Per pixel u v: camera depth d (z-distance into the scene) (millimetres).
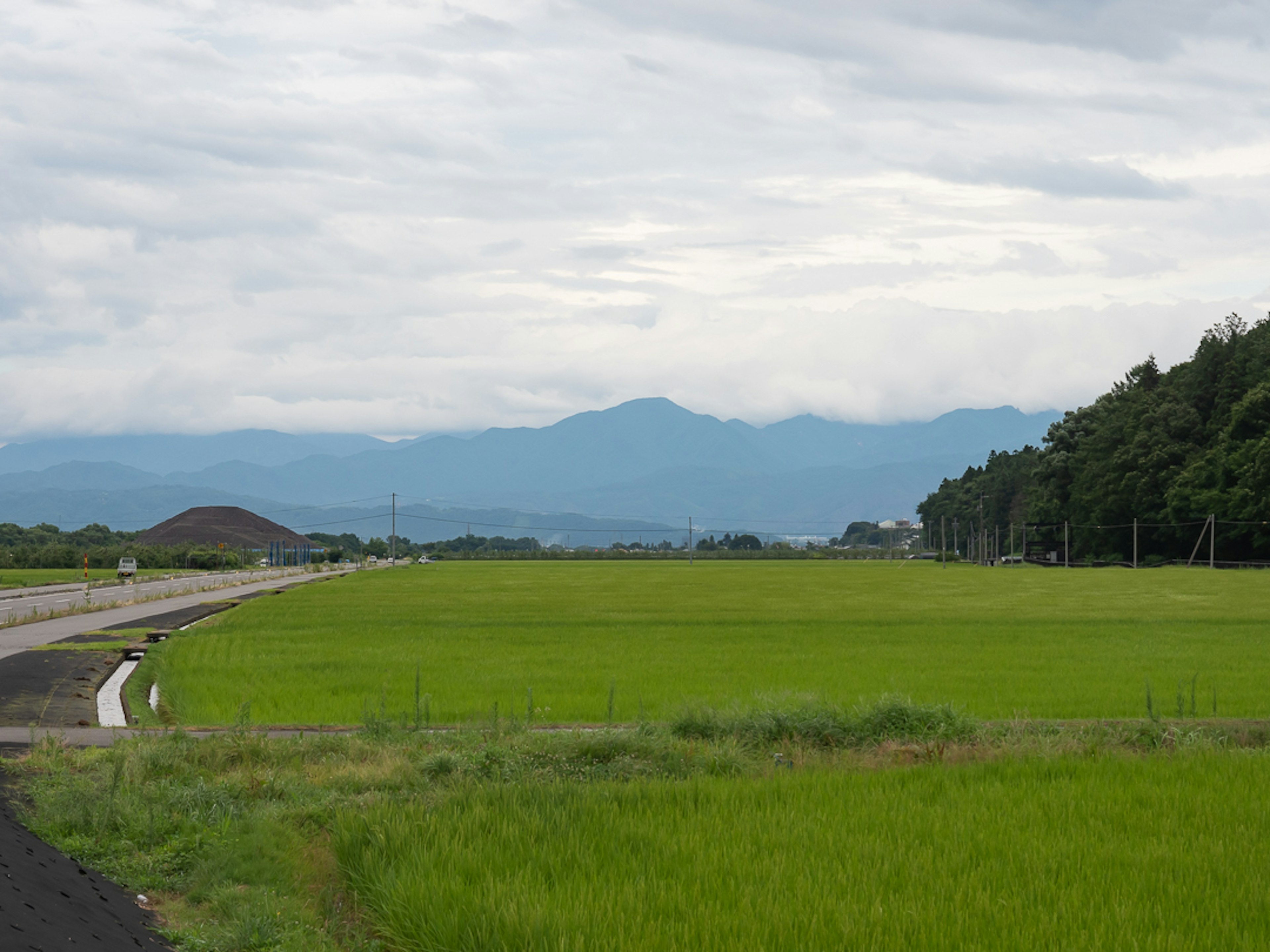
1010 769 13867
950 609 56812
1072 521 159750
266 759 15828
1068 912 8336
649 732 17141
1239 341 135250
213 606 57625
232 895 9734
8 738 17703
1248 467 111000
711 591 80000
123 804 12078
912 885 9008
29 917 7684
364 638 38500
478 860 9602
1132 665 29625
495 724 18078
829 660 31047
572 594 75312
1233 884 9016
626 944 7680
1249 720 19938
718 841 10398
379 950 8547
